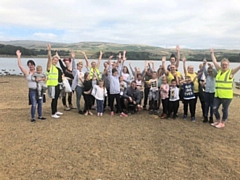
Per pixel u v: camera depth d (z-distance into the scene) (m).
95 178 4.61
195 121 9.13
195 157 5.72
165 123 8.74
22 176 4.61
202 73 9.69
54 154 5.66
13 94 15.32
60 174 4.73
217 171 5.02
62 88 9.95
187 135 7.36
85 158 5.49
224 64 7.86
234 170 5.08
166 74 9.71
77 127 7.93
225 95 7.94
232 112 11.02
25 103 12.19
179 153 5.93
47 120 8.73
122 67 11.03
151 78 10.97
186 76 9.14
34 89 8.45
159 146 6.37
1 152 5.68
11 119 8.77
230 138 7.18
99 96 9.59
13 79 28.91
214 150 6.19
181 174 4.86
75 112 10.23
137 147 6.25
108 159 5.48
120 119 9.20
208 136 7.32
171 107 9.32
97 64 10.73
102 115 9.80
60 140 6.61
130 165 5.20
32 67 8.51
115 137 7.01
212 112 8.74
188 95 9.03
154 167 5.14
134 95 10.25
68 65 10.83
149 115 9.96
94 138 6.86
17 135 6.94
